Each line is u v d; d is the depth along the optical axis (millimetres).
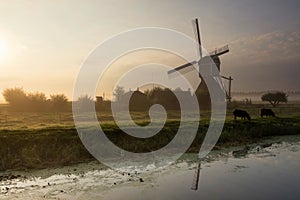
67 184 10375
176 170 12344
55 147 15039
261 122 25984
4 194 9320
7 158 13453
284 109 47719
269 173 11617
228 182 10445
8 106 43469
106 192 9438
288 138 21609
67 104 44812
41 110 43625
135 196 9039
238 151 16641
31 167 12867
